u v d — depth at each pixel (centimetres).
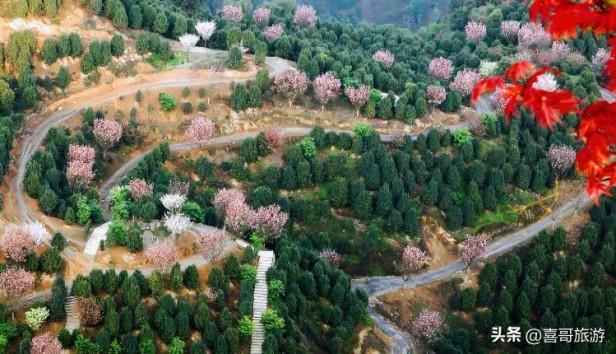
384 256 16050
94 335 11388
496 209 17162
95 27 18750
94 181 15588
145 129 17000
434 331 14350
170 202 13762
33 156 14950
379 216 16525
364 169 16912
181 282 12275
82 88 17300
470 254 15712
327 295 13925
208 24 19750
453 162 17475
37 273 12088
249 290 12688
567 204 17475
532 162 17875
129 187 14425
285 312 12700
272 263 13675
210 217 14550
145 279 12069
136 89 17712
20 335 11088
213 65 18650
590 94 19238
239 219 13900
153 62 18362
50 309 11375
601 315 14862
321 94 17975
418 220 16588
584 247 16238
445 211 16875
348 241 16038
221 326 12056
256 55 19138
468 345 14725
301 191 16662
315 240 15712
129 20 19475
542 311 15288
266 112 18075
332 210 16525
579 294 15150
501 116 18462
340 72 19138
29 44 17088
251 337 12244
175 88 17800
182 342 11512
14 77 16750
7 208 13712
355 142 17262
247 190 16500
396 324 14962
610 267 16125
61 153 15450
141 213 13750
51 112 16688
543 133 18275
